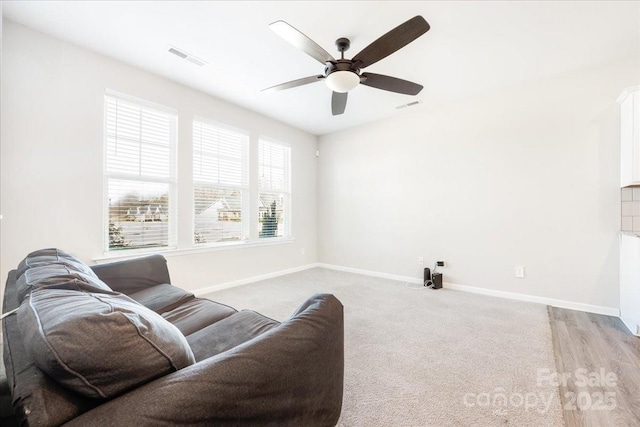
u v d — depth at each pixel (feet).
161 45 8.31
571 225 9.70
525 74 9.84
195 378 2.23
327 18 7.07
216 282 12.00
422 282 13.17
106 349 2.03
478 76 9.97
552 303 10.02
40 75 7.70
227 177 12.64
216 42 8.15
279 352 2.92
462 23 7.22
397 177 13.99
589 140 9.38
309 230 16.90
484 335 7.55
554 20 7.07
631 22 7.12
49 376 2.06
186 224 10.98
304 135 16.55
